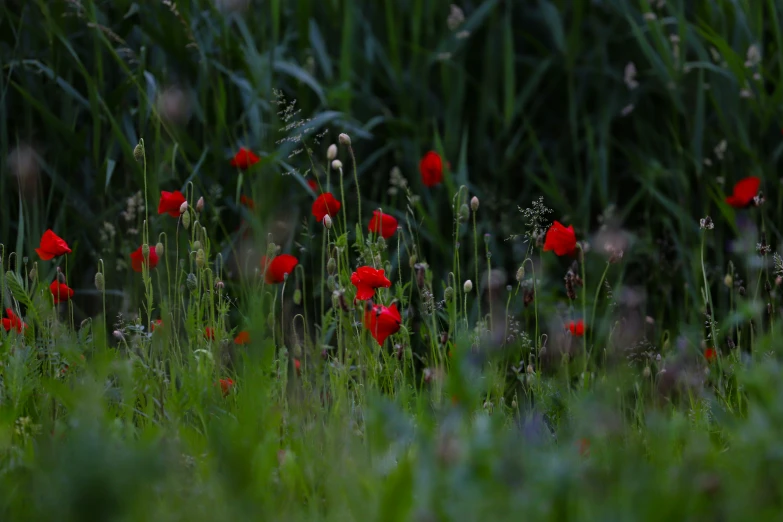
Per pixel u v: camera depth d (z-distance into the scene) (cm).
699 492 235
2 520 254
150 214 611
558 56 767
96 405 318
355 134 704
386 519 243
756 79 681
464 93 748
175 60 691
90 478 228
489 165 740
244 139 678
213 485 277
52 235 441
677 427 326
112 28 682
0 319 416
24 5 661
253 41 719
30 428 335
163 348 404
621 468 261
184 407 344
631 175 746
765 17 762
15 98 674
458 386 306
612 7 758
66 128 628
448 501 238
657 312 643
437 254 687
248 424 310
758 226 659
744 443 279
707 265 638
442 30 766
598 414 315
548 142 778
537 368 429
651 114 763
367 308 389
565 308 573
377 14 768
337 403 353
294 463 298
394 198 691
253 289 458
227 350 419
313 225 653
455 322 422
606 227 656
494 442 272
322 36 770
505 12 787
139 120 642
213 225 594
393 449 319
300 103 704
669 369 433
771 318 448
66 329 417
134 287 590
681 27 691
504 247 704
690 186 716
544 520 231
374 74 752
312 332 584
